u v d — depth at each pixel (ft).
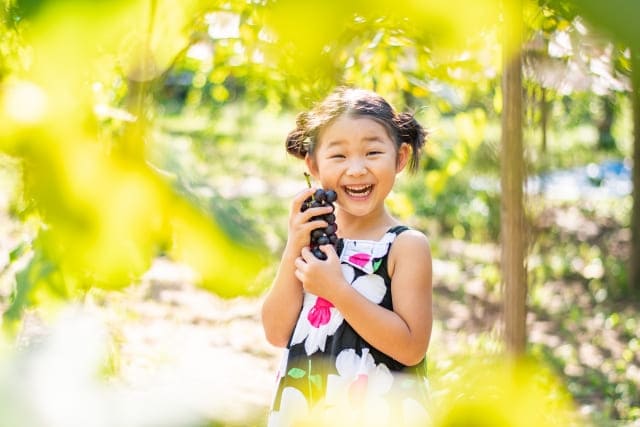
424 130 6.88
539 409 0.84
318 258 5.83
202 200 0.86
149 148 0.91
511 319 8.08
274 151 41.16
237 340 17.19
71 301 0.85
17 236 12.19
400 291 6.18
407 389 5.74
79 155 0.79
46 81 0.70
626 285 23.82
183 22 0.93
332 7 0.71
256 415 0.71
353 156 6.02
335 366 5.93
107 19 0.66
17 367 0.58
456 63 9.70
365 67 10.79
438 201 28.81
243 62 11.49
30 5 0.65
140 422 0.60
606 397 14.64
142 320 17.30
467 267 25.54
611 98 9.99
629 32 0.58
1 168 0.83
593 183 37.04
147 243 0.83
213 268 0.83
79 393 0.58
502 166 8.08
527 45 1.60
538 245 22.36
